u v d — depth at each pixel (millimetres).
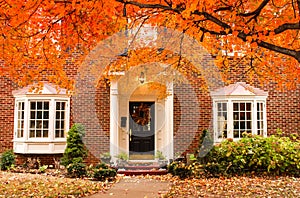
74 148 12523
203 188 9562
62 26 6824
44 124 13508
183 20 5996
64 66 13703
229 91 13672
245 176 11555
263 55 8617
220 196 8484
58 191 8992
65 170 12352
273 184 10016
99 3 5570
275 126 14219
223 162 11703
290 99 14344
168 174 12234
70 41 7480
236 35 5609
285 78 9938
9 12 5684
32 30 7168
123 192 9141
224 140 12805
